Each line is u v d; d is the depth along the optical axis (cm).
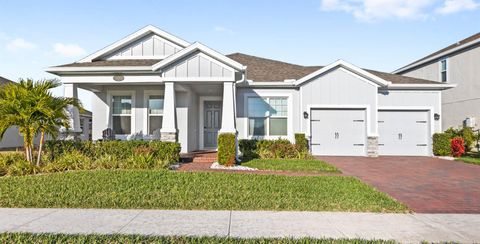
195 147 1617
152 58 1525
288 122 1631
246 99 1636
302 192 766
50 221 554
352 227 538
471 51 1947
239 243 457
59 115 1066
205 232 506
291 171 1083
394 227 539
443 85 1684
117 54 1534
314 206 657
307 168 1116
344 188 811
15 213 601
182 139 1478
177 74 1250
